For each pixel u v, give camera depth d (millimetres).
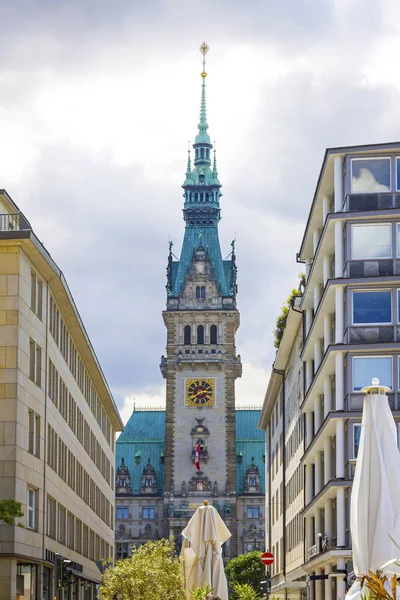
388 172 68188
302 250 90375
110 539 145625
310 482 86125
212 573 54281
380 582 24328
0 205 74000
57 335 80688
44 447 71938
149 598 62344
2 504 50844
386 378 66125
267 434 155125
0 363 62688
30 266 67438
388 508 35250
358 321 66875
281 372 118250
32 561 66250
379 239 67562
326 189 74438
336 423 66875
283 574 116062
